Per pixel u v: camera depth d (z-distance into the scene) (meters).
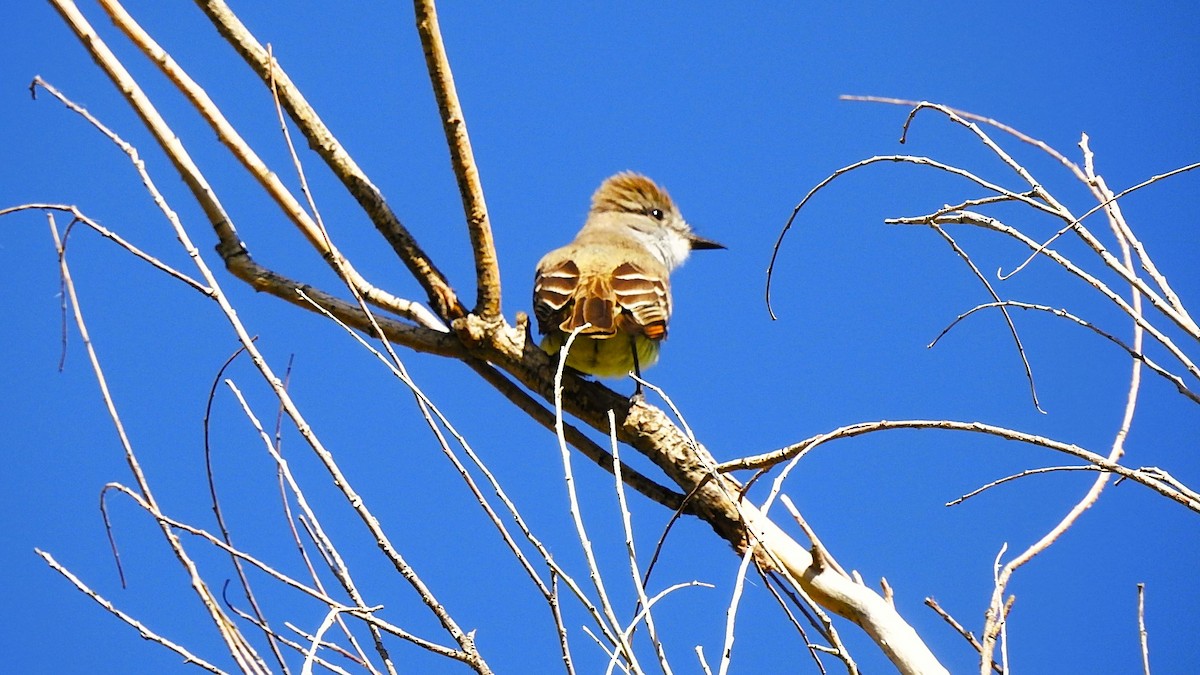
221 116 10.51
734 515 9.86
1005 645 7.07
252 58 10.41
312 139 10.60
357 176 10.70
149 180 7.81
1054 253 7.17
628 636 6.39
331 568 7.59
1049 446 7.23
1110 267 6.99
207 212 10.74
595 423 10.70
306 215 10.70
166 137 10.41
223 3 10.30
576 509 6.53
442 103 10.09
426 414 6.95
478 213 10.52
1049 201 7.28
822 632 7.47
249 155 10.55
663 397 7.18
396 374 7.05
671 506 10.32
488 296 10.75
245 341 7.44
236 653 7.22
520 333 10.97
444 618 6.93
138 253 7.67
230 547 7.20
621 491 6.53
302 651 7.16
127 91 10.33
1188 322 6.73
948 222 7.58
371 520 7.06
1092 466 7.04
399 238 10.77
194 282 7.61
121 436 7.77
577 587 6.57
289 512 8.20
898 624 8.98
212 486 8.26
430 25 9.77
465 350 10.85
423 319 11.01
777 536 9.58
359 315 10.85
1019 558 7.77
